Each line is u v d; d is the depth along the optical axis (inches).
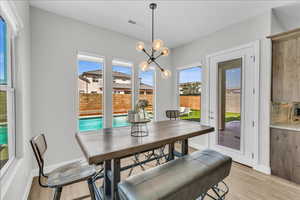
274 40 93.4
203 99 138.1
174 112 143.6
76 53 108.8
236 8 92.8
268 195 74.7
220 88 124.9
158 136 64.1
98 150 47.4
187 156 62.1
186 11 96.7
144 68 88.1
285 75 90.3
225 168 58.8
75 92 108.8
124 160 119.1
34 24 92.3
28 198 73.9
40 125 95.3
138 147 52.4
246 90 107.1
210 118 132.3
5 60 62.5
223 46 121.3
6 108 61.9
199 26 117.5
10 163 61.6
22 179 67.9
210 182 52.8
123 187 43.6
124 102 138.9
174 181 44.2
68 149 106.2
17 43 68.4
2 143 58.6
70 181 53.2
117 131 73.3
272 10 94.0
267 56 95.3
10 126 63.5
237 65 112.5
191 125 88.3
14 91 67.3
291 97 88.0
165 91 168.1
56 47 100.6
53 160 100.3
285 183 84.7
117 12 98.7
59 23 101.6
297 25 109.6
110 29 123.6
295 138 84.0
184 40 146.5
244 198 72.6
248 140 106.3
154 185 42.3
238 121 112.3
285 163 88.1
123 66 137.9
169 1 86.8
